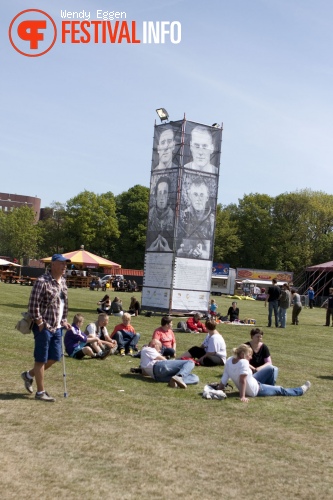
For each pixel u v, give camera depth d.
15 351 14.13
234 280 84.69
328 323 31.53
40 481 5.93
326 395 11.52
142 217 95.31
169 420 8.72
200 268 30.48
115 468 6.43
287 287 28.03
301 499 5.88
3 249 105.56
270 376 11.56
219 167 31.00
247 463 6.89
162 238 30.38
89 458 6.71
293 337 23.64
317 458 7.28
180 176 29.91
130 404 9.60
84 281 68.19
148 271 30.89
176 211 29.84
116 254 94.44
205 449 7.33
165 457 6.90
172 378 11.35
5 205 169.25
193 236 30.28
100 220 91.19
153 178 31.22
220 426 8.57
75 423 8.15
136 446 7.25
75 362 13.48
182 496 5.76
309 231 96.81
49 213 101.94
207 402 10.23
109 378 11.79
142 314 30.08
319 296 69.56
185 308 30.14
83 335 14.22
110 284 69.56
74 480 6.02
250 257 98.75
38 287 9.23
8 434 7.43
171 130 30.56
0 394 9.62
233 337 21.77
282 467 6.83
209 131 30.73
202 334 21.92
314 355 18.00
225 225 98.81
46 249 95.50
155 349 12.22
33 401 9.29
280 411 9.84
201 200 30.48
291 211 97.50
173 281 29.77
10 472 6.12
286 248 96.56
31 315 9.25
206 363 14.19
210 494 5.86
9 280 65.69
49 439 7.32
